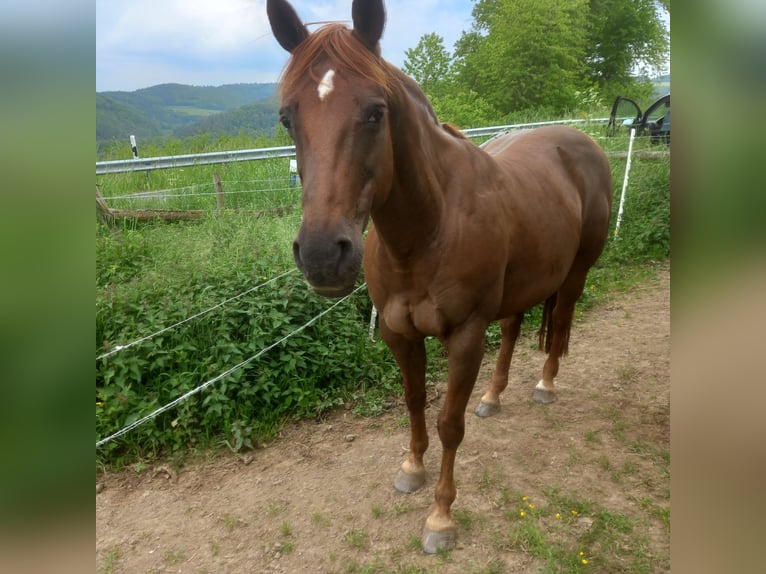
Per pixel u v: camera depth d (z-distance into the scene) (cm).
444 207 206
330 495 271
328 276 146
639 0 2328
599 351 415
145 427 309
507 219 231
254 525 254
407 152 184
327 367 362
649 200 668
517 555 224
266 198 702
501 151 297
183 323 348
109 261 445
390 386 365
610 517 239
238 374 328
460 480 274
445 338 224
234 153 753
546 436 309
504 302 253
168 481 290
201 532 252
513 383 375
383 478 281
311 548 238
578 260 332
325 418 343
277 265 402
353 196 153
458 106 1287
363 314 430
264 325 359
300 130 155
